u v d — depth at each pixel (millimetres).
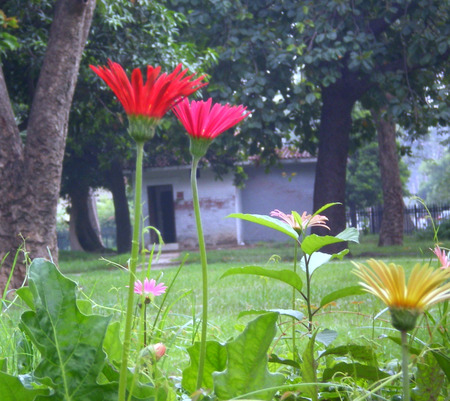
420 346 2006
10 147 7613
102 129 17047
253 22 15531
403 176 34562
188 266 14391
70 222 27500
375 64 15469
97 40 12359
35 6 11219
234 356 1079
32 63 11172
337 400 1611
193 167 1056
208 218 24391
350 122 16844
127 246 23984
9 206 7473
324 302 1704
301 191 25266
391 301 932
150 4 12508
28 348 2000
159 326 1946
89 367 1075
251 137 16078
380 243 20000
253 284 9039
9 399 1072
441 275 910
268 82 15414
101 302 6090
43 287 1088
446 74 16859
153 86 925
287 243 23109
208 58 13172
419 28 14773
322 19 14609
